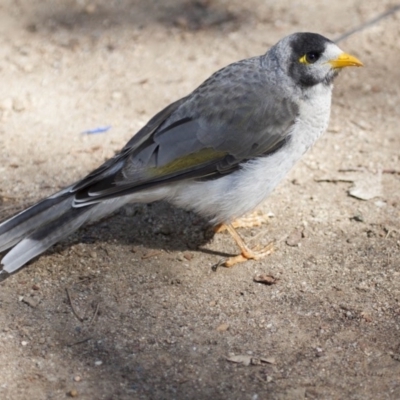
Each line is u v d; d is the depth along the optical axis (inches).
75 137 553.3
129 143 426.9
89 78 622.8
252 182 428.8
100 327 392.2
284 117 428.8
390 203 488.1
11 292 414.6
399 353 377.1
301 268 436.5
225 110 426.0
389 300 411.5
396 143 546.3
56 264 435.2
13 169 518.0
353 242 455.2
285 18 696.4
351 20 685.9
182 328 392.5
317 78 433.7
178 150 417.4
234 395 353.1
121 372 365.1
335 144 546.6
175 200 432.8
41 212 411.8
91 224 469.1
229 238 463.5
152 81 618.8
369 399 350.6
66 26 687.7
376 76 619.5
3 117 571.8
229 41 666.2
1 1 717.3
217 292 418.9
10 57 644.7
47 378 360.2
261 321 397.4
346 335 388.5
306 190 502.9
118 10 713.0
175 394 353.1
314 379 362.0
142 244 454.6
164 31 682.8
